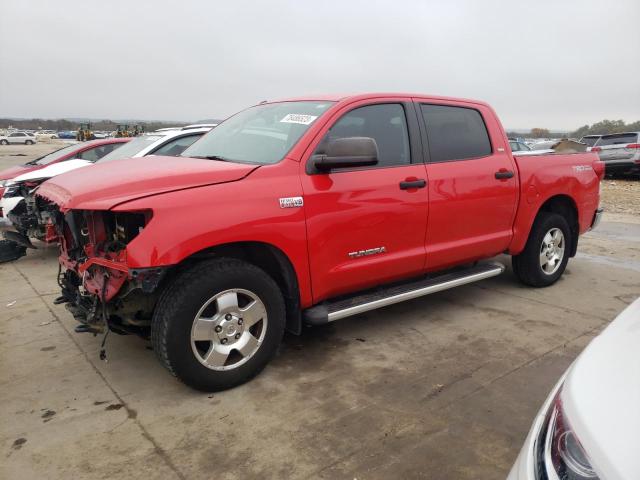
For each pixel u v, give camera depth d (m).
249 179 3.21
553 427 1.50
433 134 4.20
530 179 4.80
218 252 3.30
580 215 5.43
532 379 3.40
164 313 2.97
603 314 4.58
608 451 1.26
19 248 6.90
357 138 3.32
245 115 4.42
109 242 3.25
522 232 4.87
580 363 1.66
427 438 2.75
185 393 3.23
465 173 4.27
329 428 2.84
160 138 7.07
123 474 2.48
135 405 3.09
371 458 2.59
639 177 18.53
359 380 3.39
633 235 8.36
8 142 63.25
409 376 3.45
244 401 3.13
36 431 2.83
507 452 2.63
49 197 3.46
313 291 3.51
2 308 4.86
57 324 4.42
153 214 2.84
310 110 3.79
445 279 4.38
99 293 3.07
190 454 2.62
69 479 2.44
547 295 5.12
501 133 4.73
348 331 4.24
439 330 4.24
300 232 3.34
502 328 4.27
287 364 3.64
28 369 3.57
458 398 3.16
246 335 3.25
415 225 3.96
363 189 3.63
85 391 3.27
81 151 8.57
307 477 2.45
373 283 3.88
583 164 5.42
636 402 1.37
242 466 2.53
